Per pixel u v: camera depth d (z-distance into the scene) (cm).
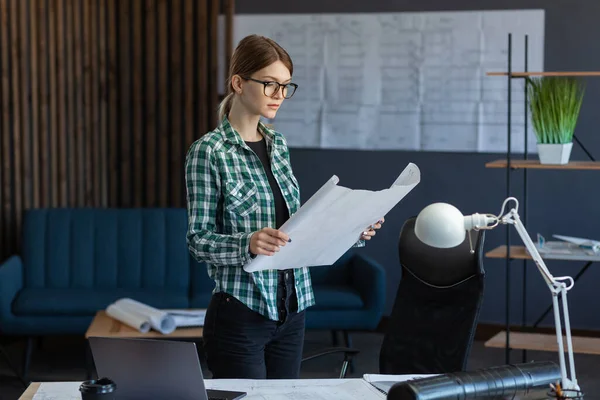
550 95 450
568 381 188
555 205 581
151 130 619
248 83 252
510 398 184
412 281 303
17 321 503
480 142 589
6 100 587
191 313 456
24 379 494
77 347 582
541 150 455
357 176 612
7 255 593
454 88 591
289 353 264
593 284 576
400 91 600
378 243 612
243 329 252
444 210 187
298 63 613
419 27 593
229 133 255
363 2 601
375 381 230
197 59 617
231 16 611
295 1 611
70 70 602
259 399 214
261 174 257
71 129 606
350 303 518
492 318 595
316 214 218
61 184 604
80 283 551
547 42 574
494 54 582
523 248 478
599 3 565
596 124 570
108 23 612
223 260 238
